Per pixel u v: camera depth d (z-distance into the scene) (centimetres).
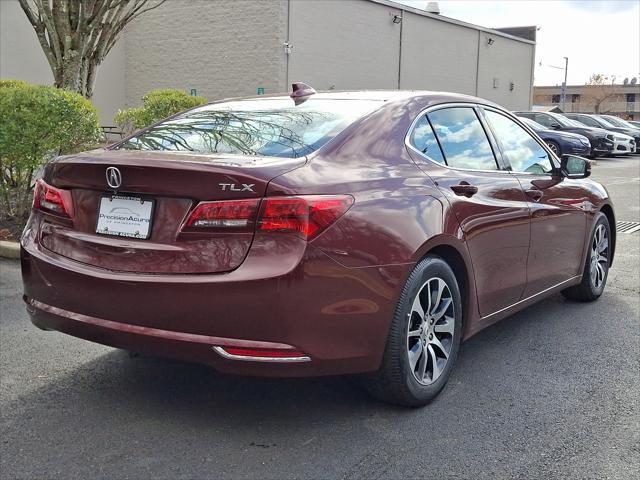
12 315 505
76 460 303
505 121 476
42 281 345
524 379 403
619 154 2611
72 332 337
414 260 334
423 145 386
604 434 333
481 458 308
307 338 300
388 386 341
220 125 390
